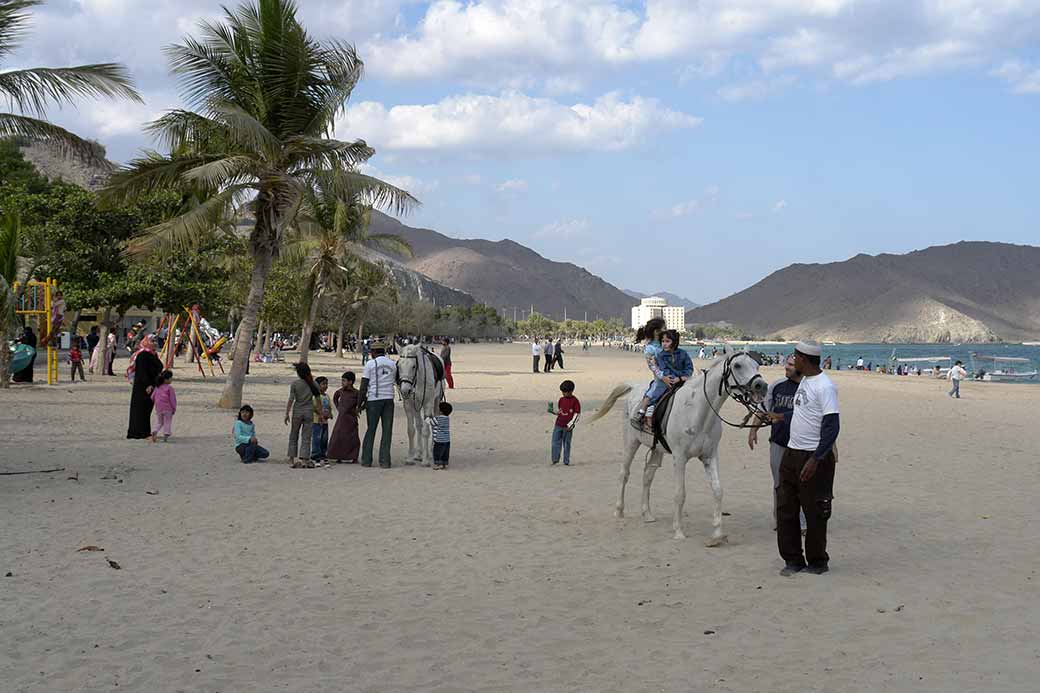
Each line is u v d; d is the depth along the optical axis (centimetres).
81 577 834
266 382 3881
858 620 720
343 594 795
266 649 648
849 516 1161
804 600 778
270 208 2480
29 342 3366
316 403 1590
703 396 984
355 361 6850
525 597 791
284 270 5869
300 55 2339
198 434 2000
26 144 1841
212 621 711
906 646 655
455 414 2605
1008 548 975
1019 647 650
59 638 667
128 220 3441
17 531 1019
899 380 6412
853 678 590
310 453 1580
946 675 593
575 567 898
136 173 2328
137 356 1877
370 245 4569
